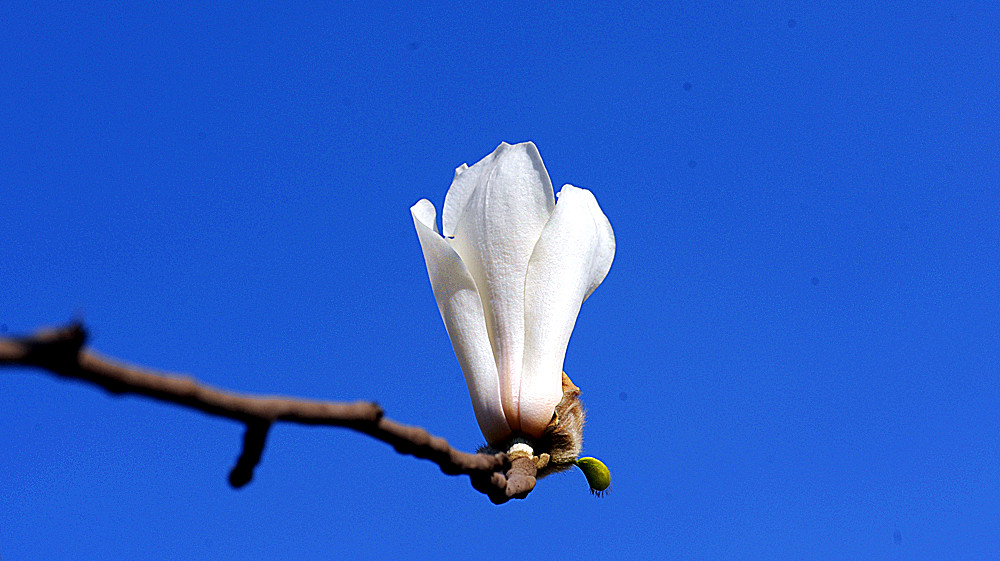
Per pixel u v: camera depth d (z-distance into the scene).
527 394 0.89
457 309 0.89
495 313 0.90
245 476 0.76
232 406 0.73
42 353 0.58
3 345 0.57
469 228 0.91
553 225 0.90
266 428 0.76
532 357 0.89
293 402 0.76
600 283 0.92
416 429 0.79
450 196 0.92
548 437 0.89
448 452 0.81
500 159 0.91
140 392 0.65
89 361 0.61
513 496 0.86
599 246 0.92
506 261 0.90
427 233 0.90
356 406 0.78
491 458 0.83
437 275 0.90
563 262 0.90
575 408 0.90
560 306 0.90
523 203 0.90
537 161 0.91
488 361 0.89
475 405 0.89
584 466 0.91
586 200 0.92
